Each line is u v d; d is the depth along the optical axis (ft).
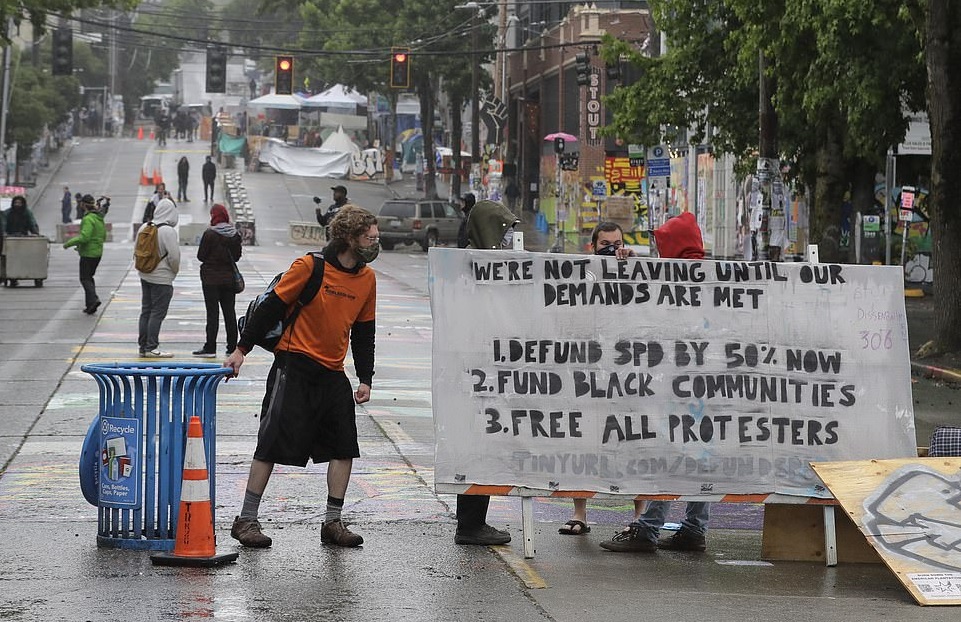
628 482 77.92
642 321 78.95
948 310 204.33
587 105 561.84
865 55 228.63
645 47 545.85
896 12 214.28
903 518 73.41
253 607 63.77
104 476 75.25
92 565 71.41
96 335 197.98
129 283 304.71
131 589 66.54
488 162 587.68
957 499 74.33
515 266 78.02
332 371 77.51
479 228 81.61
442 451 76.33
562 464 77.20
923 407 160.04
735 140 325.01
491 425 76.84
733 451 78.95
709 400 79.10
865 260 324.19
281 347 76.69
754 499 78.79
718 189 460.96
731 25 311.68
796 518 80.02
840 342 80.94
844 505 73.92
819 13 222.69
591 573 73.77
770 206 280.51
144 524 74.59
